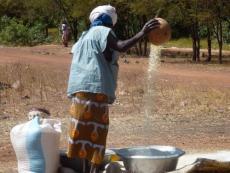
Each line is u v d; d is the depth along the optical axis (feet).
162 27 19.16
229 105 42.45
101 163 20.51
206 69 76.59
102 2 110.42
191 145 29.30
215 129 33.94
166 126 34.68
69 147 19.60
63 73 62.28
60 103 43.45
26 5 157.58
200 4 91.45
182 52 117.91
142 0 96.78
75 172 20.89
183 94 46.73
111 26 20.25
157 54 27.96
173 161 20.17
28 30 151.84
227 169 20.72
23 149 20.39
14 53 104.27
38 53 105.19
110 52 19.51
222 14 90.63
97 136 19.44
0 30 159.02
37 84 51.70
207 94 47.37
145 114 36.40
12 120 36.96
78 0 116.98
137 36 19.20
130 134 32.22
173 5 94.68
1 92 47.55
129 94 46.37
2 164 25.27
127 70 68.08
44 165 20.25
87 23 136.77
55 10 149.48
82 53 19.63
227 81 58.90
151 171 20.08
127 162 20.26
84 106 19.34
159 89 48.83
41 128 20.27
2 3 172.14
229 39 143.64
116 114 38.86
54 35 168.76
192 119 37.14
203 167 20.35
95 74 19.30
